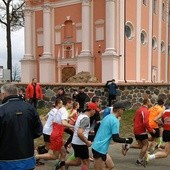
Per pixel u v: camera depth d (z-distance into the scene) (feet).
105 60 100.01
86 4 105.60
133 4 108.88
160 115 33.94
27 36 120.06
